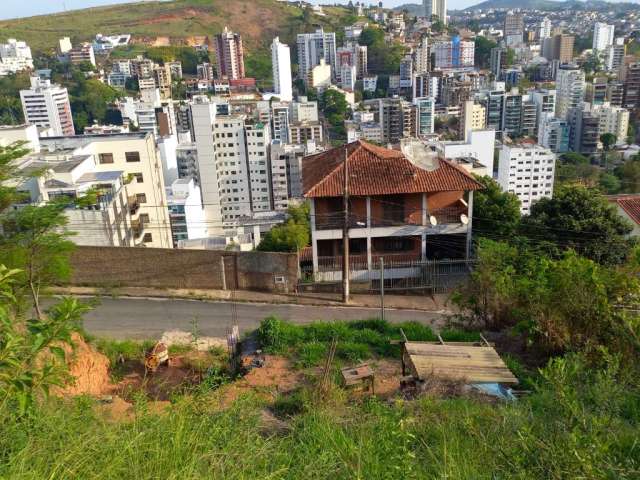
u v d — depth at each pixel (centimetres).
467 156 5288
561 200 2555
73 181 3158
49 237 1485
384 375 1273
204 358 1605
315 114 12688
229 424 544
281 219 5812
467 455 507
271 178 7938
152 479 405
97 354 1430
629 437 499
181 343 1806
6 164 1486
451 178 2522
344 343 1458
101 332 1944
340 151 2781
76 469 396
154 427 496
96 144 3928
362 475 447
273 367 1372
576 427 421
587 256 2386
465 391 920
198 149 7469
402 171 2544
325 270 2564
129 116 12556
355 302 2352
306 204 4234
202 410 584
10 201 1445
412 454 454
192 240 4600
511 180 7400
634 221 2709
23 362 399
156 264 2380
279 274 2409
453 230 2547
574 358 668
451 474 436
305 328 1623
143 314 2128
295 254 2391
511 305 1523
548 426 533
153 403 770
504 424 561
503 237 2580
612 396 570
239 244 4416
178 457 434
